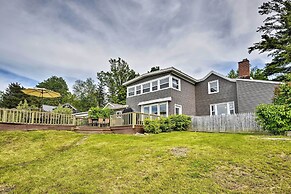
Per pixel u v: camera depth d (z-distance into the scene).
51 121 13.79
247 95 18.16
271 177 4.98
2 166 7.02
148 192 4.65
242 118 13.79
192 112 21.33
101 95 53.44
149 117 16.17
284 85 10.62
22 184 5.47
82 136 11.96
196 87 22.52
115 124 16.27
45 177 5.89
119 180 5.40
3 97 40.50
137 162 6.64
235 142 8.11
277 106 9.71
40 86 65.00
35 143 9.91
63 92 65.31
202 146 7.91
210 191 4.52
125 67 51.34
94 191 4.82
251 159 6.12
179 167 5.94
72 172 6.17
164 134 12.16
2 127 11.59
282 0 22.27
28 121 12.73
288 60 21.91
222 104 20.12
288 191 4.30
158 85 20.20
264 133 11.66
